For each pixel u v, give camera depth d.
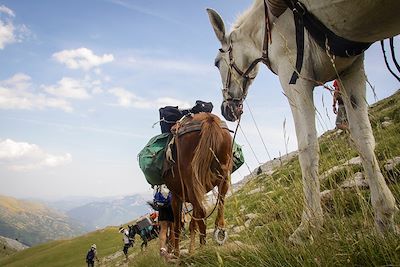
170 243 7.04
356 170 6.50
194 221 6.03
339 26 2.88
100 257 47.91
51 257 63.19
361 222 3.17
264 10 4.38
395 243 2.62
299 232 3.49
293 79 3.52
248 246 3.93
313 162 3.36
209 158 5.98
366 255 2.69
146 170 6.80
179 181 6.54
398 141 5.54
